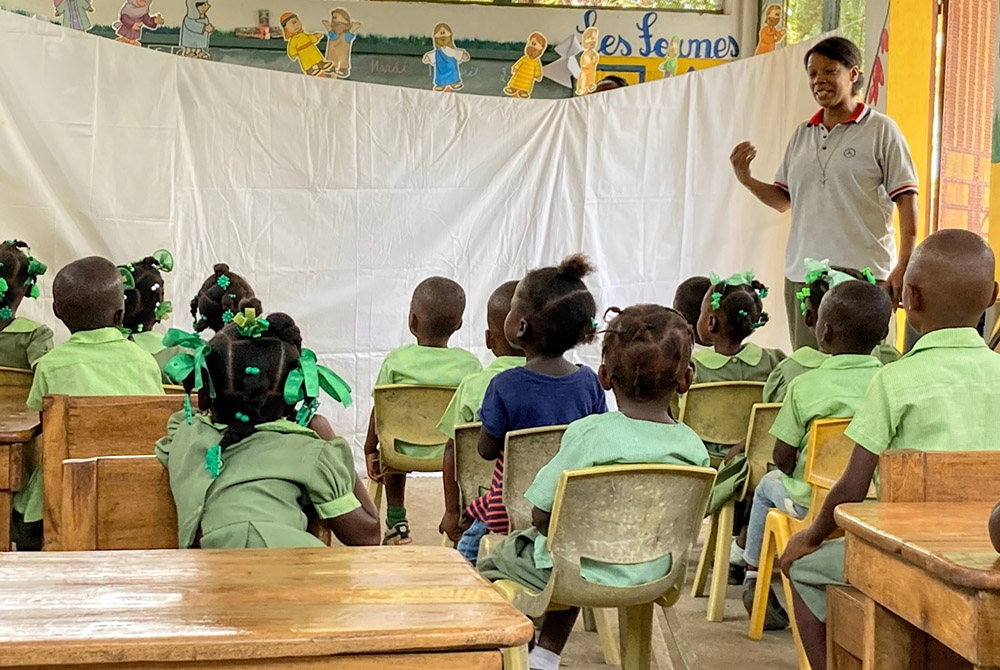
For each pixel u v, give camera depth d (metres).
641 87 4.97
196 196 4.61
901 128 4.69
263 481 1.71
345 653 0.97
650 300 5.03
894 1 4.64
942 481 1.62
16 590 1.10
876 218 3.95
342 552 1.29
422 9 5.62
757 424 2.89
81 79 4.37
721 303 3.39
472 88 5.68
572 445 2.00
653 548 1.99
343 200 4.79
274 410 1.82
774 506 2.80
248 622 1.00
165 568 1.20
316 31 5.55
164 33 5.43
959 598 1.22
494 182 4.94
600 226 4.99
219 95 4.61
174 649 0.94
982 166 4.69
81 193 4.39
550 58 5.71
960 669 1.49
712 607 2.94
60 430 2.01
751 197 5.00
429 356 3.38
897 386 1.90
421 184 4.87
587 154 4.97
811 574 2.01
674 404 3.38
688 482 1.98
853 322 2.61
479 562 2.20
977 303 1.92
